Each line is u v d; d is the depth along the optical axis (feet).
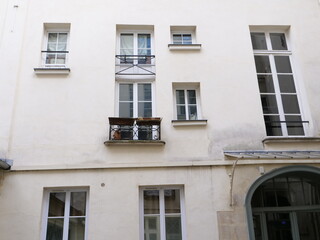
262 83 30.40
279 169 25.66
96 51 29.14
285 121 29.17
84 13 30.35
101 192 24.86
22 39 28.96
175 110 28.71
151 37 31.24
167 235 24.99
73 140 26.20
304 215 27.27
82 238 24.43
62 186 24.90
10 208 24.00
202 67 29.30
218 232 24.39
